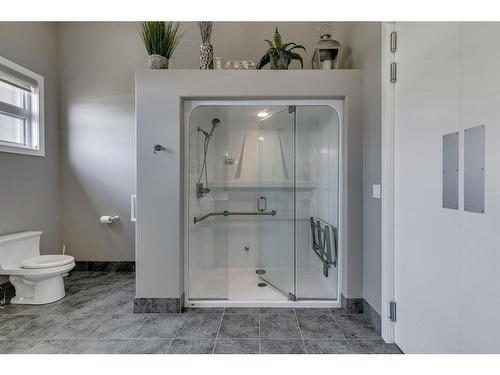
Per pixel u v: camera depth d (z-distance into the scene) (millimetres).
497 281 946
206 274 2732
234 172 2873
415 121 1432
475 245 1038
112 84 2984
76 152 3008
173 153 2025
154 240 2023
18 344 1625
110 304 2174
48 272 2143
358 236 2020
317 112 2324
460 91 1118
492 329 965
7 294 2262
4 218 2367
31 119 2701
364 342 1658
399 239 1587
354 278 2021
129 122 2994
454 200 1148
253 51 2885
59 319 1927
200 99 2104
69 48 2977
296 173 2699
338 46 2148
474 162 1044
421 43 1374
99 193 3016
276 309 2104
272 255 2740
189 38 2873
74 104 2996
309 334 1745
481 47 1016
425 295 1346
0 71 2365
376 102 1785
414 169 1439
